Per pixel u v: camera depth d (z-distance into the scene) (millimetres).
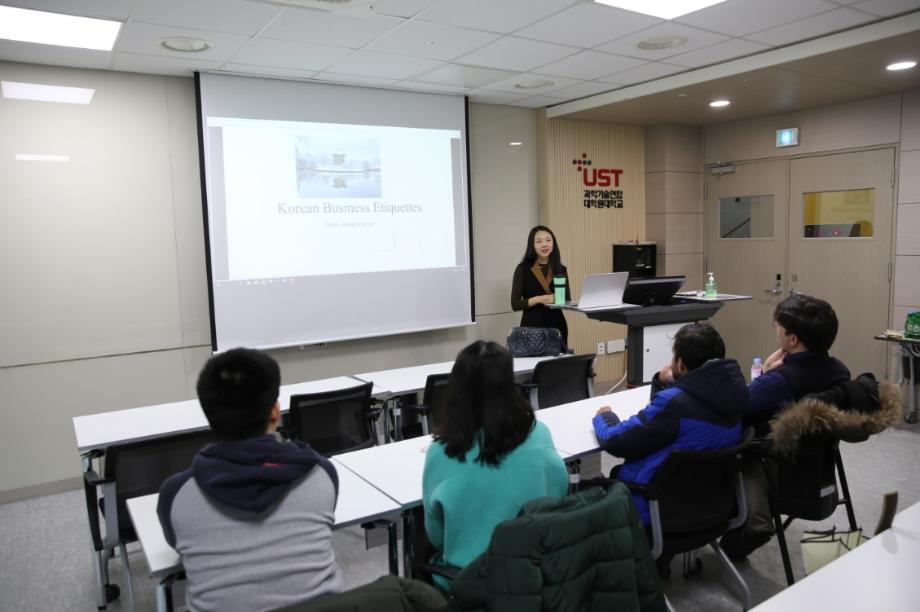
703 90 5312
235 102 4805
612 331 7012
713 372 2342
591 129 6727
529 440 1839
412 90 5574
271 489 1459
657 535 2279
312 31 3818
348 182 5328
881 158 5707
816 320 2672
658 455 2340
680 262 7129
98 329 4477
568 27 3920
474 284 6094
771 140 6516
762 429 2775
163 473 2549
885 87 5277
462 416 1800
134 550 3396
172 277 4715
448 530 1809
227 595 1396
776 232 6586
